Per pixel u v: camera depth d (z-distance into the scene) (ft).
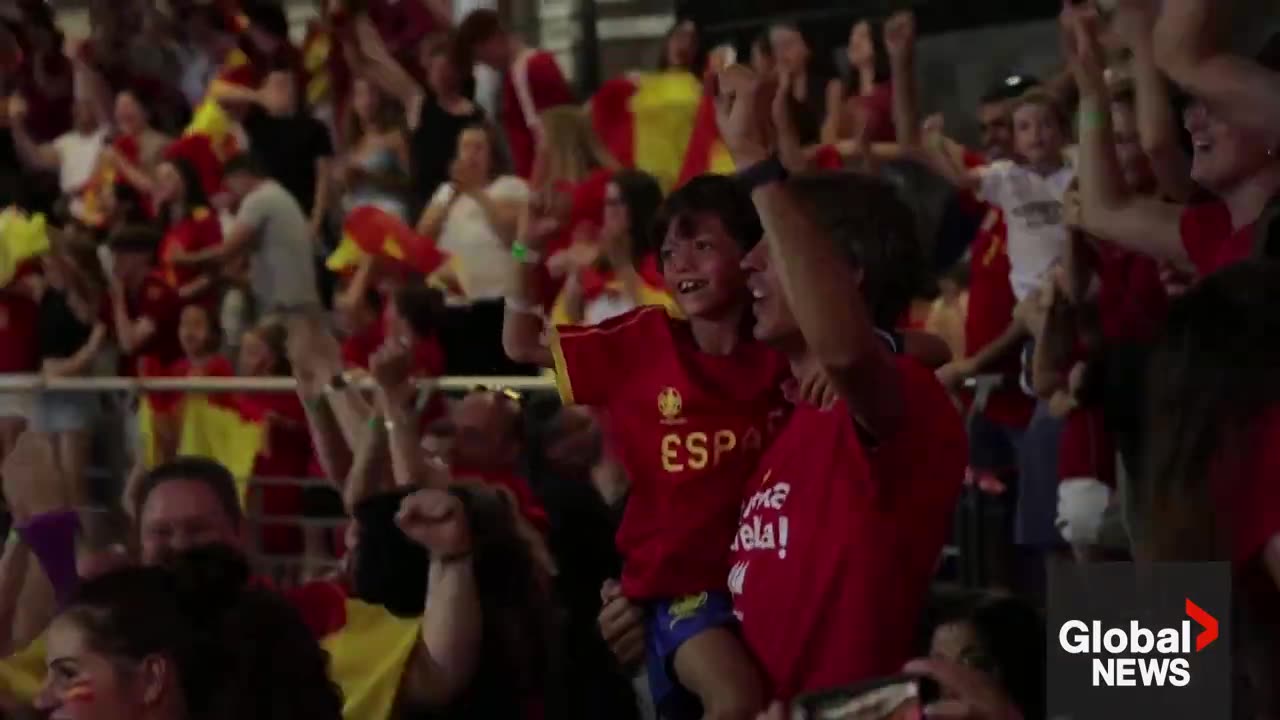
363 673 13.08
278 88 32.30
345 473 18.98
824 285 8.63
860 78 26.17
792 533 9.84
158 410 22.50
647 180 19.63
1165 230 12.43
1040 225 18.98
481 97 32.14
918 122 22.07
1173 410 6.93
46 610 15.94
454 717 13.15
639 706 14.66
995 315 19.21
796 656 9.76
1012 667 9.43
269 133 31.48
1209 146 10.69
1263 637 6.93
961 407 17.84
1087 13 13.24
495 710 13.20
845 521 9.52
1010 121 21.30
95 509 21.39
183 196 33.09
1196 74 9.29
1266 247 8.07
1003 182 19.35
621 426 11.23
